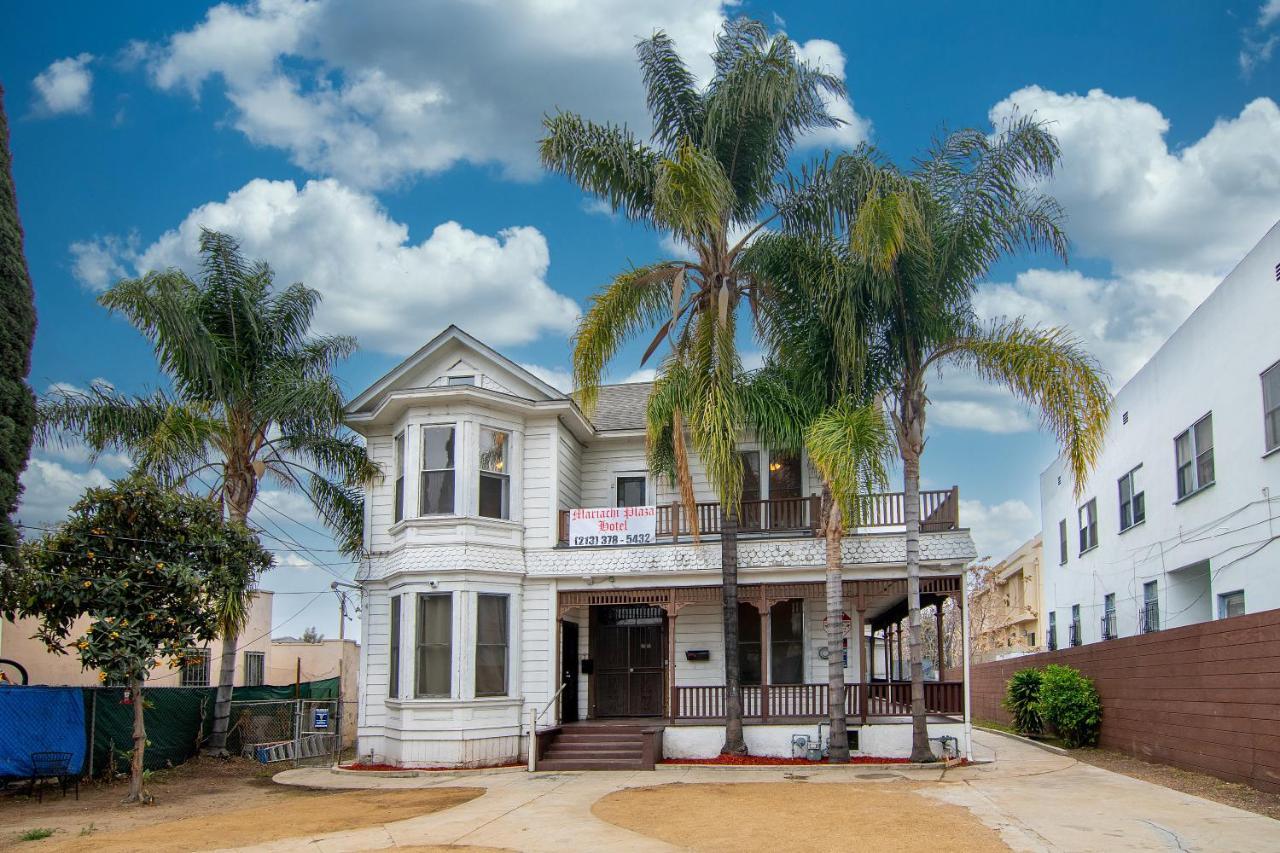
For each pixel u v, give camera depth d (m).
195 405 21.80
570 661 22.50
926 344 18.27
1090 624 29.58
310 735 24.11
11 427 17.55
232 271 22.64
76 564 16.38
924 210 17.70
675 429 19.23
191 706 22.06
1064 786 14.72
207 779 19.69
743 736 19.36
